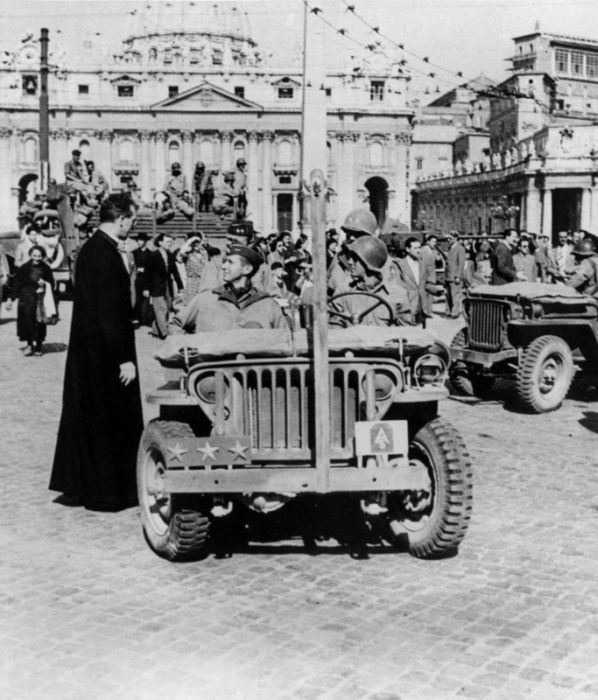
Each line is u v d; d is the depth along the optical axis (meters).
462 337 12.01
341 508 6.90
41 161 35.31
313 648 4.54
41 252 15.71
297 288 16.36
